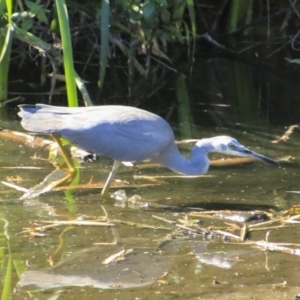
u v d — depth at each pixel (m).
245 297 7.49
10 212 9.87
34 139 12.95
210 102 16.12
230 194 10.95
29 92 15.91
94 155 12.41
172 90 16.97
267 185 11.36
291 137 13.77
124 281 7.85
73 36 17.73
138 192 10.95
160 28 17.59
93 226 9.52
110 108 11.09
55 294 7.47
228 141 11.01
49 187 10.86
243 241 9.12
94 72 17.72
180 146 13.04
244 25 21.38
